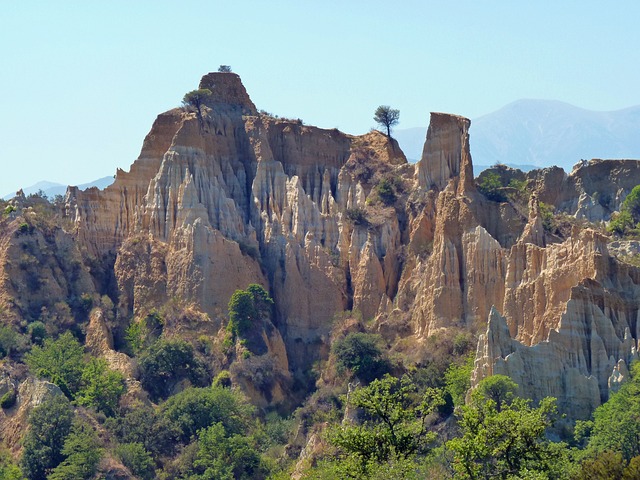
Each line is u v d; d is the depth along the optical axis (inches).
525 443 7027.6
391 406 7667.3
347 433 7514.8
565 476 7322.8
